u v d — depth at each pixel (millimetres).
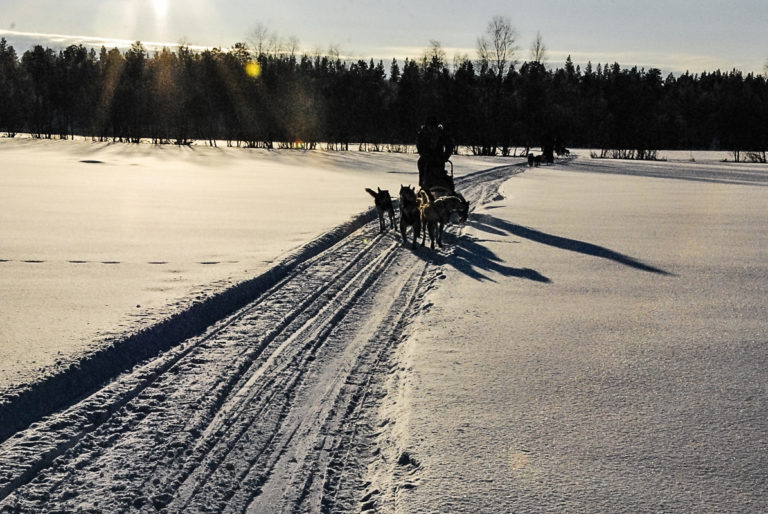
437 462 4047
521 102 88438
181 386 5398
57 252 10539
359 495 3865
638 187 27688
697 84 143000
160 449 4352
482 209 18172
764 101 104812
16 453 4145
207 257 10242
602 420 4648
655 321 7230
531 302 8039
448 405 4910
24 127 111375
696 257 11117
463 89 80250
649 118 109250
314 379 5660
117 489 3852
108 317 6766
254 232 12891
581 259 10875
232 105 86125
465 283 9070
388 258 11109
